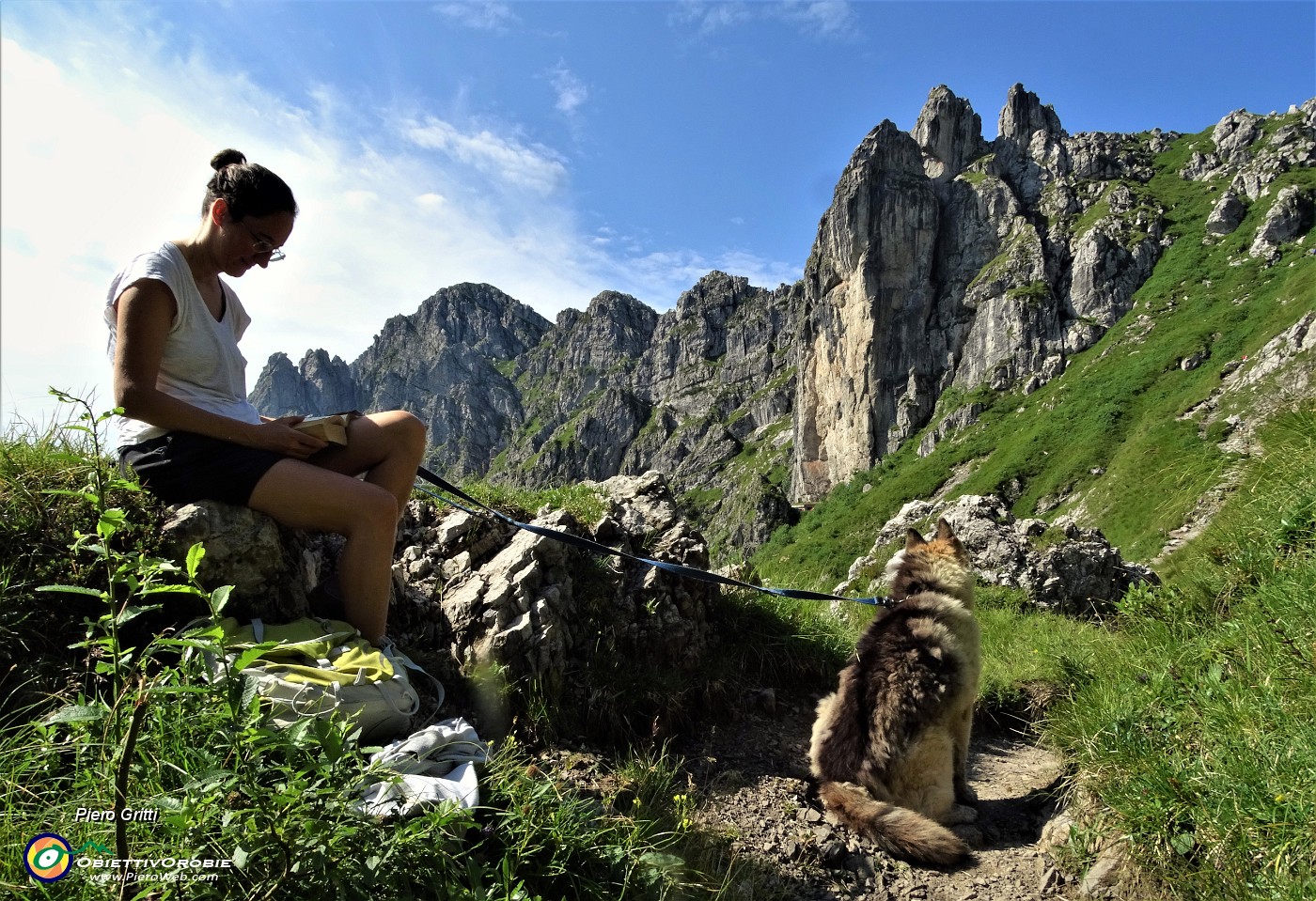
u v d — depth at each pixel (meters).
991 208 115.62
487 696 3.89
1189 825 3.23
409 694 3.07
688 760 4.33
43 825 2.12
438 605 4.34
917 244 114.75
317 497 3.25
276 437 3.33
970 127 125.44
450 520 4.94
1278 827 2.88
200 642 1.92
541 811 2.86
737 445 175.88
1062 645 6.36
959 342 112.81
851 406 116.50
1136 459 63.31
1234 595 5.00
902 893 3.51
